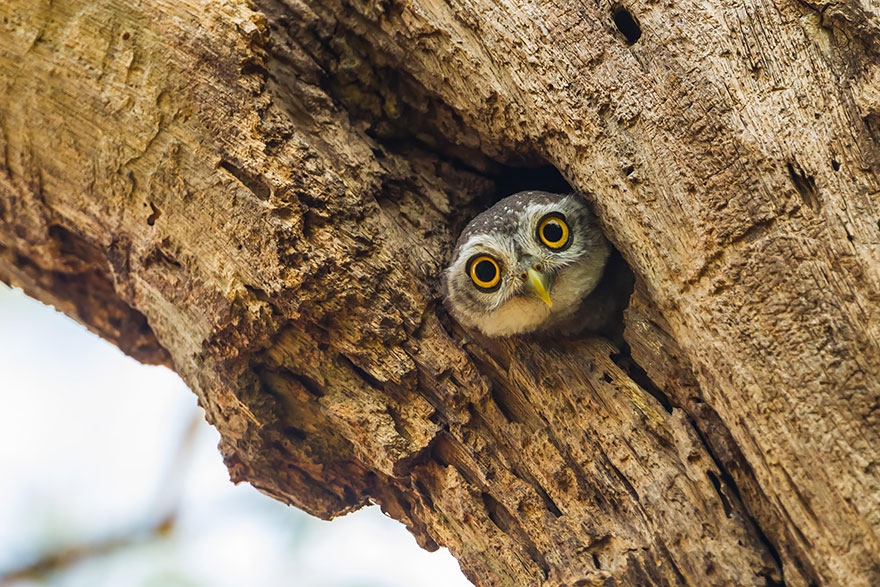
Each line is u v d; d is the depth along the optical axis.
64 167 8.21
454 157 8.41
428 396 7.54
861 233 5.95
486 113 7.50
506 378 7.59
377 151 8.03
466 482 7.41
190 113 7.41
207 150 7.39
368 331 7.37
